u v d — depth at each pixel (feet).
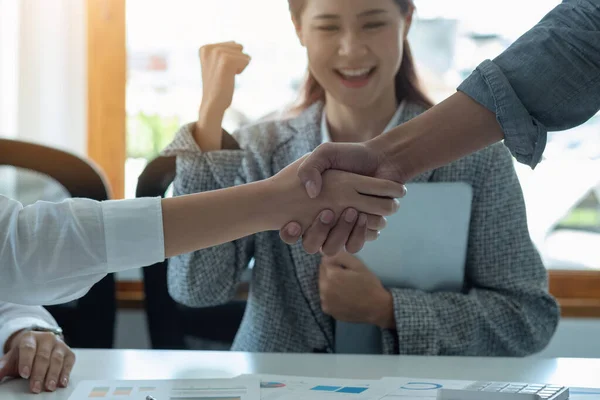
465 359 4.03
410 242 4.50
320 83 4.92
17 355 3.59
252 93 7.24
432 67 7.17
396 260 4.55
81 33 7.24
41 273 3.29
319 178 3.86
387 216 4.29
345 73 4.77
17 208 3.35
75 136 7.27
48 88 7.13
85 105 7.32
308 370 3.78
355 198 3.96
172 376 3.67
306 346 4.91
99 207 3.37
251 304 5.04
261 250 4.99
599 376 3.72
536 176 7.36
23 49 7.05
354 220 4.00
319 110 5.20
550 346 7.06
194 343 5.57
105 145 7.47
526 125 3.87
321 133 5.12
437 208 4.43
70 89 7.23
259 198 3.76
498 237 4.87
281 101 7.25
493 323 4.68
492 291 4.89
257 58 7.23
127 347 7.22
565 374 3.75
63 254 3.29
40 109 7.11
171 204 3.50
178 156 4.81
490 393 3.02
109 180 7.50
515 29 7.12
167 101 7.47
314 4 4.72
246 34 7.25
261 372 3.75
